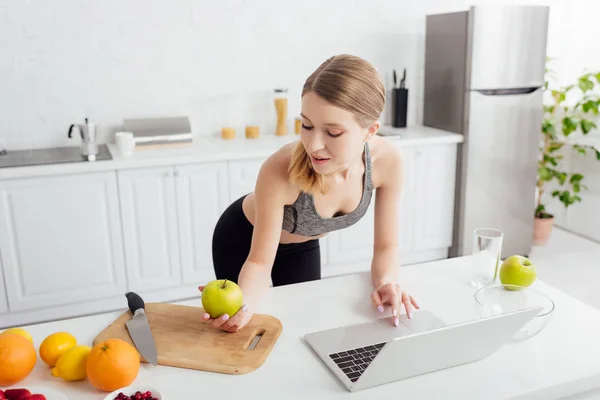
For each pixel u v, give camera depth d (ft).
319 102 3.83
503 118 11.81
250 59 11.82
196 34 11.34
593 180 13.60
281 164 4.75
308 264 6.81
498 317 3.69
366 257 11.81
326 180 4.75
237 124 12.06
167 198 10.05
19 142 10.71
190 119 11.70
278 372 3.77
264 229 4.93
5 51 10.28
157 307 4.63
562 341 4.11
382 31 12.61
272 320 4.39
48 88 10.67
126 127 10.61
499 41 11.34
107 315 4.59
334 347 4.01
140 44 11.02
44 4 10.28
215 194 10.33
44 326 4.41
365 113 3.89
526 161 12.23
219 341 4.09
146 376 3.75
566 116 12.73
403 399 3.45
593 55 13.85
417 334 3.49
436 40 12.24
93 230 9.78
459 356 3.76
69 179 9.45
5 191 9.18
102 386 3.51
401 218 11.85
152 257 10.23
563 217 14.65
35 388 3.45
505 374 3.71
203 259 10.56
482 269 5.00
